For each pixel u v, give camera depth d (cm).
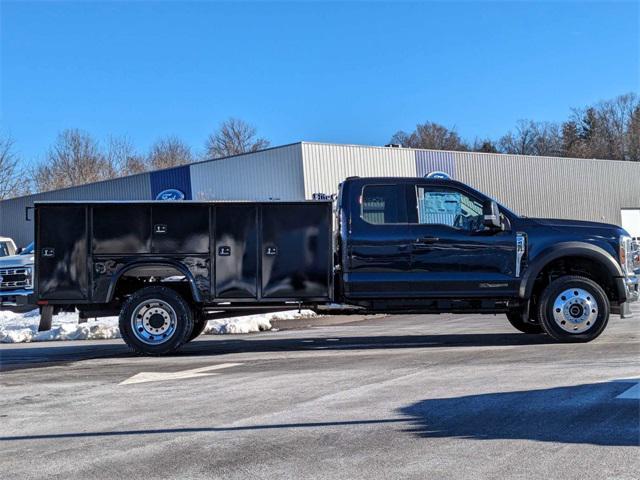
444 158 3550
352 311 984
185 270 950
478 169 3709
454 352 934
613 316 1366
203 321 1053
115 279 948
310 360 907
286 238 955
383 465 464
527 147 9406
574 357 852
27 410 662
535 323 1123
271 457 489
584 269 1003
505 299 970
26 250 1967
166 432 564
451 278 955
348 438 530
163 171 3797
